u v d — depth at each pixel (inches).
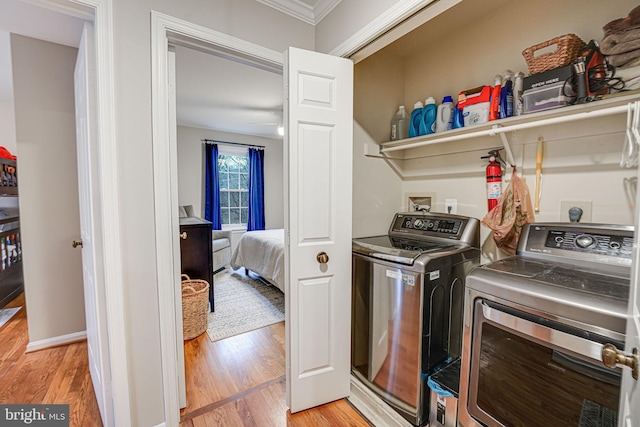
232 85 120.4
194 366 79.0
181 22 53.7
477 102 62.3
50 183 86.7
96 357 59.6
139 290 52.6
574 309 31.7
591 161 52.2
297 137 58.3
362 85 78.8
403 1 48.8
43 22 67.9
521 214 58.1
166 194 54.1
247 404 64.7
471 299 42.7
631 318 20.4
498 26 66.7
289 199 58.9
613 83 44.5
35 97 83.1
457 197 75.0
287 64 57.4
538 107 50.8
